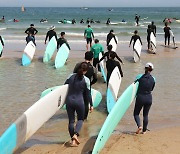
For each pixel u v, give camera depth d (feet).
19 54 53.31
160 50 60.23
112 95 26.20
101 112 25.53
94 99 25.82
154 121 23.85
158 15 278.67
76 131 19.24
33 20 180.86
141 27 129.08
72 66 43.34
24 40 74.02
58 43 45.34
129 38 84.48
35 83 34.09
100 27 125.39
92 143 19.69
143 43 71.51
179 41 76.13
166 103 28.22
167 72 40.86
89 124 22.90
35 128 18.10
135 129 22.22
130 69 42.19
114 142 19.76
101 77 36.96
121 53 56.18
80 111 19.36
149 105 20.95
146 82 20.53
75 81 19.24
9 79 35.70
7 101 27.96
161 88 33.12
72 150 18.71
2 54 52.60
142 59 50.14
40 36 85.61
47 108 19.08
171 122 23.71
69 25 139.85
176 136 20.97
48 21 172.96
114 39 53.52
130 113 25.44
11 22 160.25
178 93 31.42
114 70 27.48
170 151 18.62
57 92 19.97
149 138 20.56
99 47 36.14
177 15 280.51
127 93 20.88
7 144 15.21
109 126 18.65
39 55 52.37
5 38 78.33
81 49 60.54
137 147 19.11
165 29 65.10
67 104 19.30
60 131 21.66
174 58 51.47
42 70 40.65
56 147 19.12
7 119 23.65
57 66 42.01
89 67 23.54
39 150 18.66
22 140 16.84
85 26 133.39
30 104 27.25
